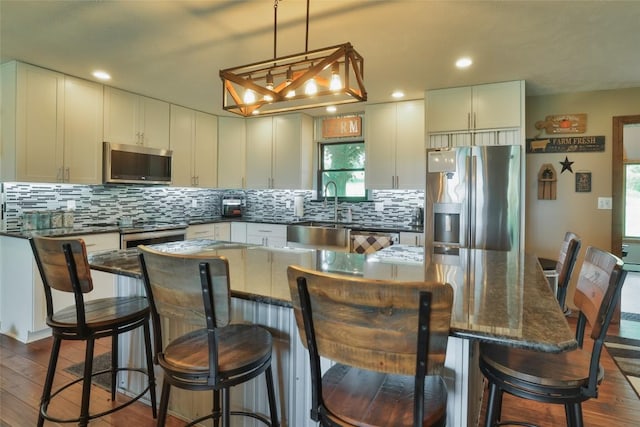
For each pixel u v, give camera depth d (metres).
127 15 2.31
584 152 3.86
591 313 1.33
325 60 1.73
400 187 4.29
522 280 1.62
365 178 4.47
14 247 3.15
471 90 3.66
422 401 0.93
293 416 1.68
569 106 3.91
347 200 5.02
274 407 1.55
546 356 1.35
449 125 3.74
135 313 1.83
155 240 3.96
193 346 1.47
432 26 2.41
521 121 3.47
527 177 4.07
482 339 0.99
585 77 3.41
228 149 5.09
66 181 3.41
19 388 2.31
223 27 2.45
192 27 2.46
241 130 5.17
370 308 0.93
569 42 2.65
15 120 3.08
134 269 1.76
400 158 4.29
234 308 1.81
